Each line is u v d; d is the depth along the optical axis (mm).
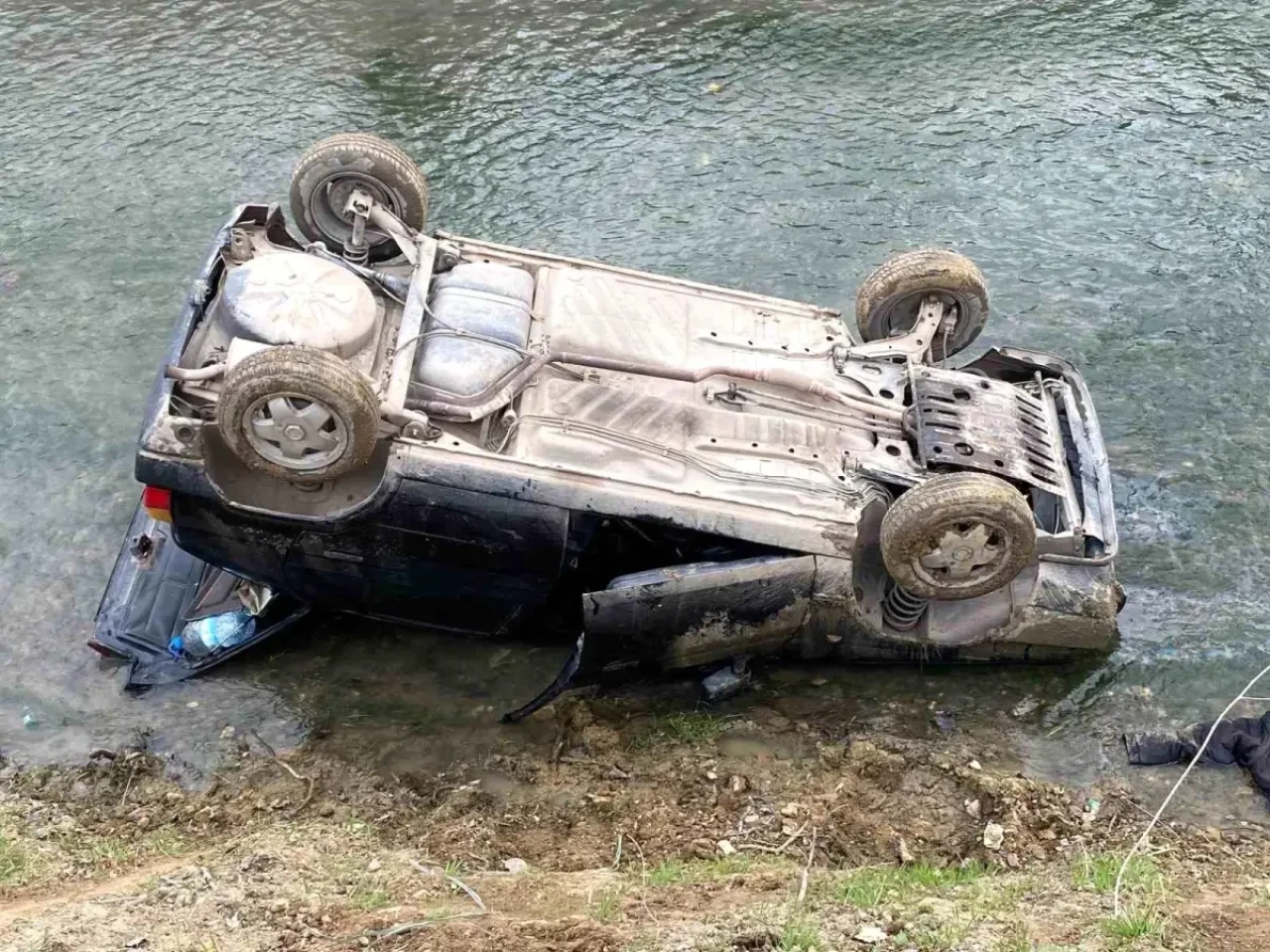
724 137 11164
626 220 10188
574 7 12875
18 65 11625
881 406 6711
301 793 6238
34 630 7141
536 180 10547
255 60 11859
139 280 9453
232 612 6930
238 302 6035
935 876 5414
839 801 6094
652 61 12117
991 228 10211
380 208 7051
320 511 6043
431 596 6492
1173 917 4754
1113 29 12719
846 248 9984
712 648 6391
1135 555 7621
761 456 6332
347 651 7074
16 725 6645
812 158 10945
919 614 6629
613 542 6328
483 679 6914
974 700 6816
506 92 11594
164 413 5805
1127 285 9672
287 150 10727
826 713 6738
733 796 6145
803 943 4434
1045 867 5656
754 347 6941
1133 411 8609
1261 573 7504
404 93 11500
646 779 6277
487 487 5902
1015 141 11164
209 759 6480
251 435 5555
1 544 7582
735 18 12836
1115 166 10867
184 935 4594
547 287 6887
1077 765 6453
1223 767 6395
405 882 5270
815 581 6203
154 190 10250
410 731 6633
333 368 5449
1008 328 9273
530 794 6223
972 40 12555
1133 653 7055
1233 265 9844
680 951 4359
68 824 6023
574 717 6664
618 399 6359
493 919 4738
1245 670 6941
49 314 9141
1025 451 6605
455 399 6031
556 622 6836
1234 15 12930
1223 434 8414
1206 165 10891
